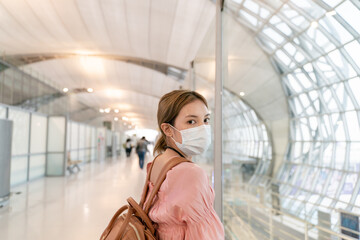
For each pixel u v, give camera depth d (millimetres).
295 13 13938
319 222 17938
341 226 9859
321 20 12477
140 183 9867
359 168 13797
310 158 20469
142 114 35688
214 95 3596
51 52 12656
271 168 26125
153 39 9398
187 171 882
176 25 7586
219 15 3434
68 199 7270
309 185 20906
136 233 884
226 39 3844
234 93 18781
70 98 15547
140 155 15250
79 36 10438
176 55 10188
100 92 21453
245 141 23719
